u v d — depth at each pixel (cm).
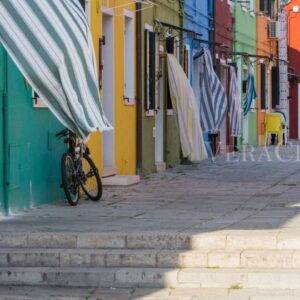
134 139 2734
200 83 3522
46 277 1410
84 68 1608
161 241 1492
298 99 6022
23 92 1861
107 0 2475
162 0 3053
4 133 1775
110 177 2452
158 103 2983
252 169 3120
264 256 1422
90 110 1606
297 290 1356
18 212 1842
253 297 1319
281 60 5234
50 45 1509
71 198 1964
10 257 1462
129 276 1402
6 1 1466
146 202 2069
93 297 1342
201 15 3691
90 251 1470
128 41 2703
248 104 4422
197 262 1432
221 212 1881
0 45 1750
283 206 2002
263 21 5075
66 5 1645
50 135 2011
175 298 1326
